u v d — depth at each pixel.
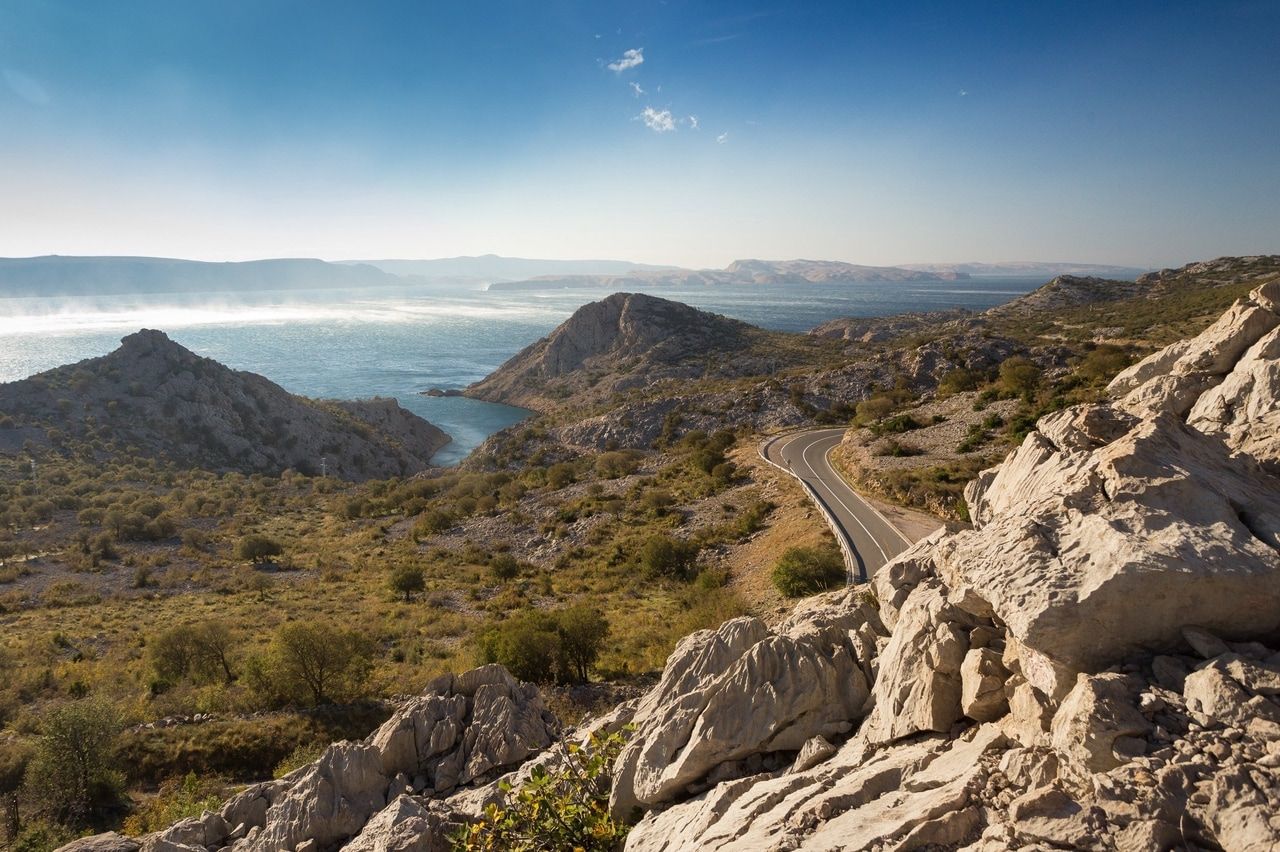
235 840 11.76
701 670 9.83
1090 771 4.55
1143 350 81.12
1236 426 8.97
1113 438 7.92
